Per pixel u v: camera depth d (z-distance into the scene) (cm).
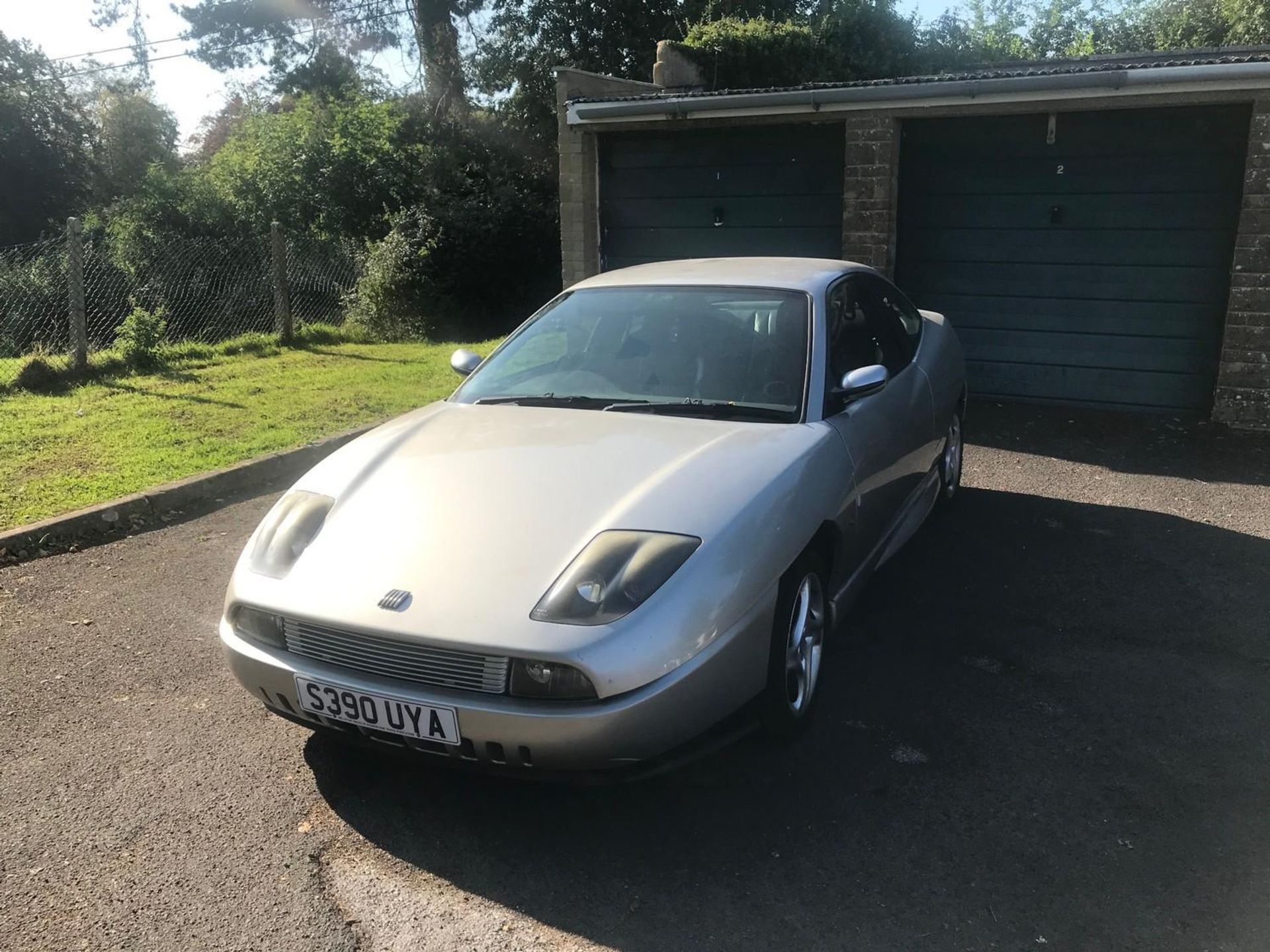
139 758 316
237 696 357
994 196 823
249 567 296
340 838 275
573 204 991
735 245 943
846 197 849
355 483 320
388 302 1484
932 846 267
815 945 231
